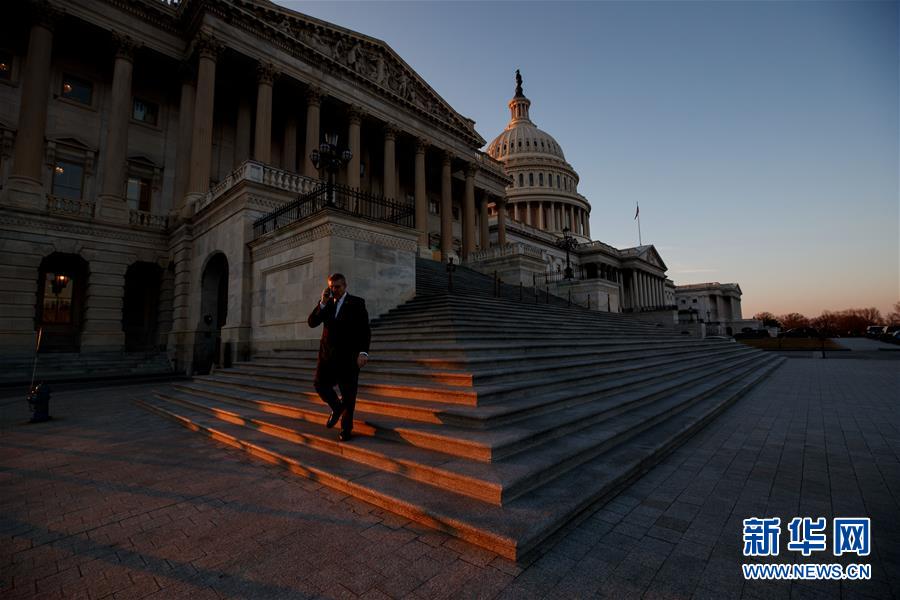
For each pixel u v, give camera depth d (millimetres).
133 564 3277
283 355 11875
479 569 3082
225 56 24531
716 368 15156
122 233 21438
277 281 13602
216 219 17719
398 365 8234
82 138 22938
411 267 13891
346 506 4203
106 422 8820
